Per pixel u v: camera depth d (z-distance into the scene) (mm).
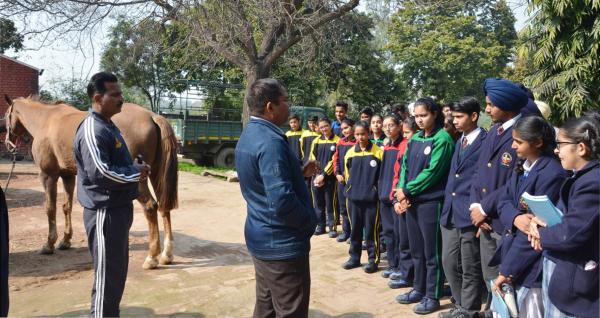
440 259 3680
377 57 24500
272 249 2414
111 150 3018
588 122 2096
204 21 10586
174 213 7801
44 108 5410
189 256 5324
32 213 7566
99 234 2955
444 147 3645
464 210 3227
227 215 7660
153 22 11602
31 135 5504
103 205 2957
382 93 22688
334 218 6234
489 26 26438
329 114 21266
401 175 4031
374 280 4480
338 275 4629
